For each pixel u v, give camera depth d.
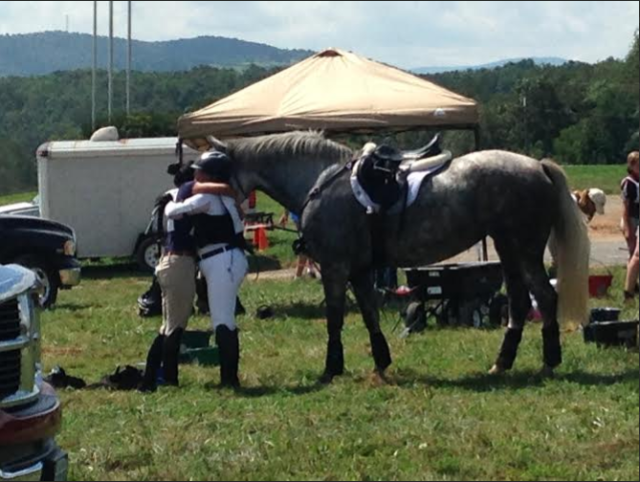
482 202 10.40
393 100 16.31
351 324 14.72
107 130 23.80
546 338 10.59
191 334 12.34
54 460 6.79
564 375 10.49
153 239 23.06
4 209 22.97
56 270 17.42
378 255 10.62
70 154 23.16
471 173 10.43
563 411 8.84
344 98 16.42
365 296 10.87
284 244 26.88
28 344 6.81
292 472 7.50
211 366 11.84
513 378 10.48
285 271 23.05
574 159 64.50
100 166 23.31
